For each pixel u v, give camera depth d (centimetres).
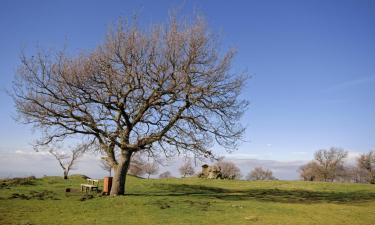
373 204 2888
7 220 1834
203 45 2947
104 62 2908
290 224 1922
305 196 3431
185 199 2773
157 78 2905
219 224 1859
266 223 1917
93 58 2941
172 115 2944
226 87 3005
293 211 2339
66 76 2858
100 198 2717
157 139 2941
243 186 4419
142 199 2670
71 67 2888
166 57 2905
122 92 2909
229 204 2548
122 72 2920
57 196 2912
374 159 10938
